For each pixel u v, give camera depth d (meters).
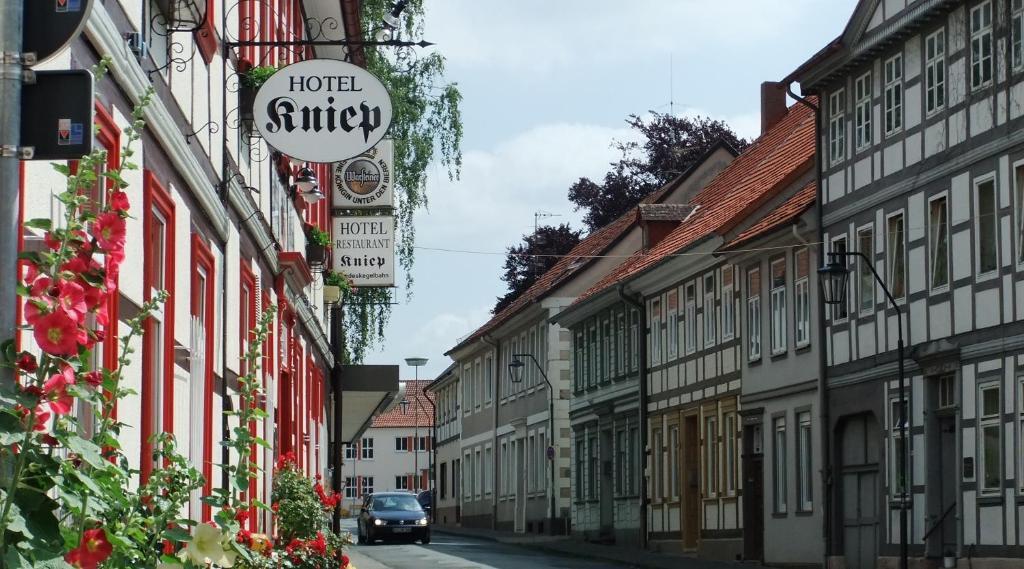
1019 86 24.44
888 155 28.95
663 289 41.72
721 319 37.06
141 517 6.10
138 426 9.91
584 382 50.31
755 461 34.88
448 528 69.56
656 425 42.12
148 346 10.42
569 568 32.97
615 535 45.75
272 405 19.98
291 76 15.87
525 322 58.16
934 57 27.34
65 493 4.98
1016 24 24.64
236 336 15.96
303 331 26.41
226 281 15.16
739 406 35.66
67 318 4.86
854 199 30.28
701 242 36.66
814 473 31.44
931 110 27.39
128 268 9.50
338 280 30.03
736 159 46.84
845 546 30.45
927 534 26.67
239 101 16.20
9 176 4.91
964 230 26.03
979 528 25.12
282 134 15.78
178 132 11.52
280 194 21.42
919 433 27.36
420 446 116.62
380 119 15.87
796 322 32.50
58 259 4.97
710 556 37.25
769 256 34.00
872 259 29.50
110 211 5.18
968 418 25.62
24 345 6.81
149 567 5.84
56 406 4.82
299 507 19.33
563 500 53.31
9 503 4.66
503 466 62.81
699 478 38.41
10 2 4.91
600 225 58.41
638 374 43.66
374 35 15.78
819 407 31.17
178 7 11.16
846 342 30.27
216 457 14.26
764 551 33.97
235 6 15.95
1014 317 24.38
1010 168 24.66
